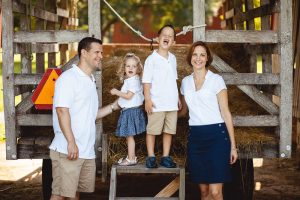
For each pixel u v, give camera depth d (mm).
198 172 5172
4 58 5656
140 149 5793
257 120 5801
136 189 7562
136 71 5500
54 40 5613
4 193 7484
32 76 5688
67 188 4988
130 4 25969
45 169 6168
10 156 5754
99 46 5016
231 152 5141
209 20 29297
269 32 5676
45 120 5762
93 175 5141
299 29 8633
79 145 4980
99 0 5500
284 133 5730
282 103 5715
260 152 5777
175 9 26750
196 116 5168
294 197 7270
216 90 5133
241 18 8125
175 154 5809
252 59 7570
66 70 5367
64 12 8727
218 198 5176
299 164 8883
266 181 8148
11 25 5629
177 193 7066
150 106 5383
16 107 5773
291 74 5684
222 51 8023
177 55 7719
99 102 5605
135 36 26562
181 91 5395
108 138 5719
